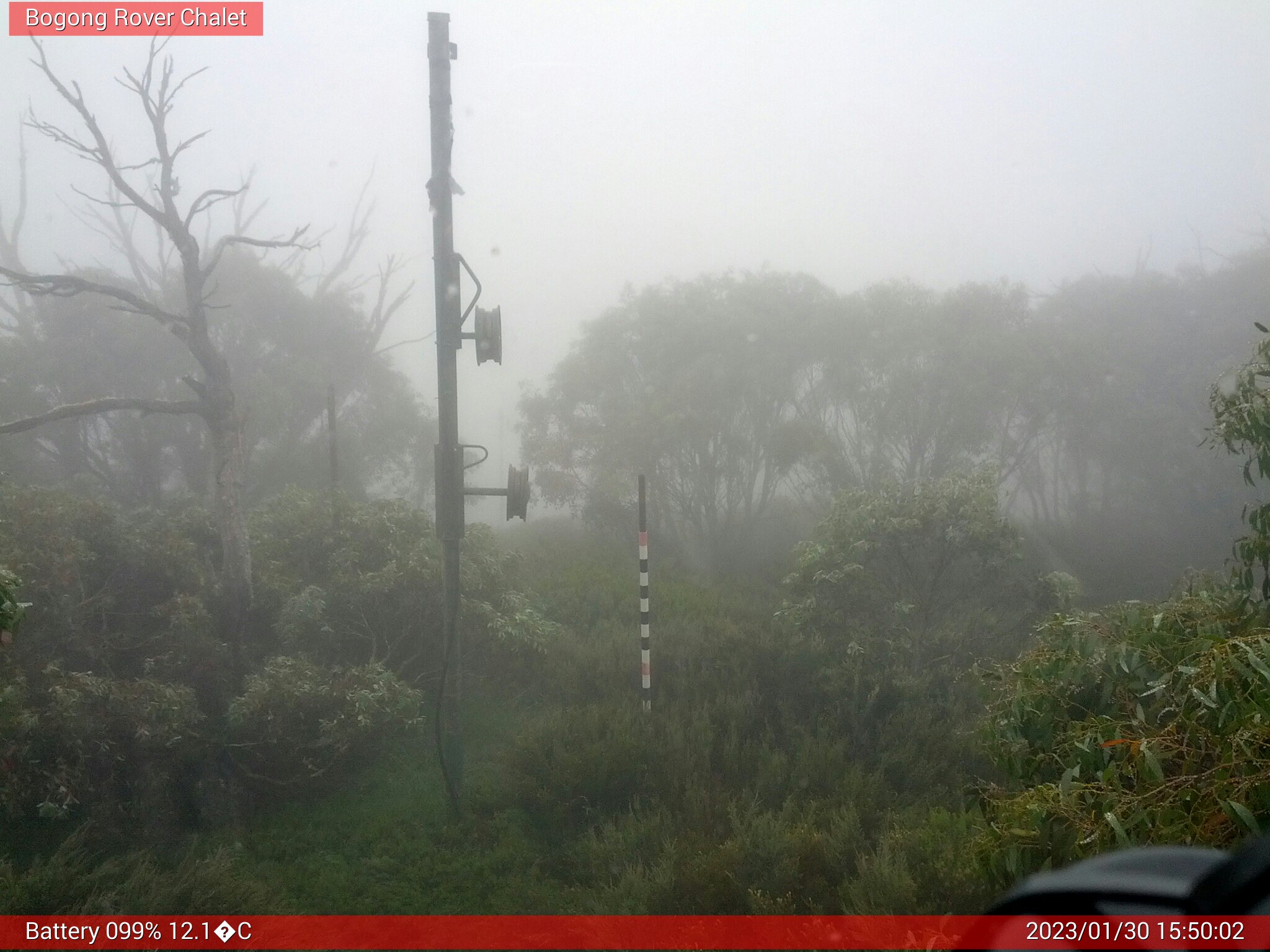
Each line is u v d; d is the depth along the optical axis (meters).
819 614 9.58
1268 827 2.96
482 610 9.60
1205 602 4.53
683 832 6.36
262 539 10.30
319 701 7.65
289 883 6.06
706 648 10.20
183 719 7.09
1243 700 3.25
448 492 7.49
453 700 7.44
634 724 8.21
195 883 5.31
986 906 4.48
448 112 7.41
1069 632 4.77
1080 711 4.36
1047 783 4.04
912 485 10.50
